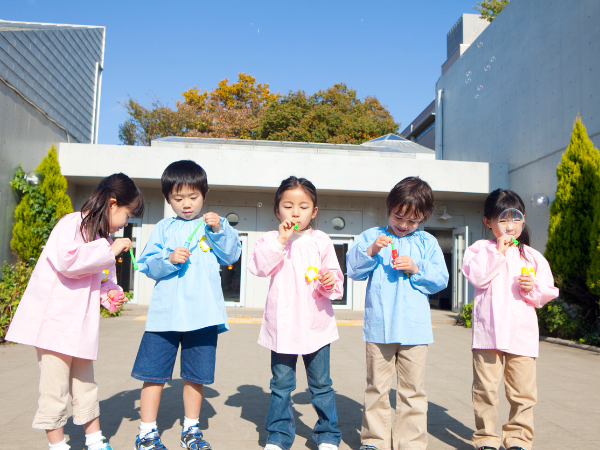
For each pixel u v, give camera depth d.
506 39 9.66
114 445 2.23
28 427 2.46
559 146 7.81
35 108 8.25
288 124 20.11
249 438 2.38
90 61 11.45
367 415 2.21
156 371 2.18
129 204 2.18
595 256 5.75
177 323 2.18
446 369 4.27
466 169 9.58
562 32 7.73
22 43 7.77
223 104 24.47
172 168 2.39
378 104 23.69
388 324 2.18
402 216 2.25
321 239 2.38
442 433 2.54
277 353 2.21
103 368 4.00
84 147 9.01
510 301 2.29
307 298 2.23
